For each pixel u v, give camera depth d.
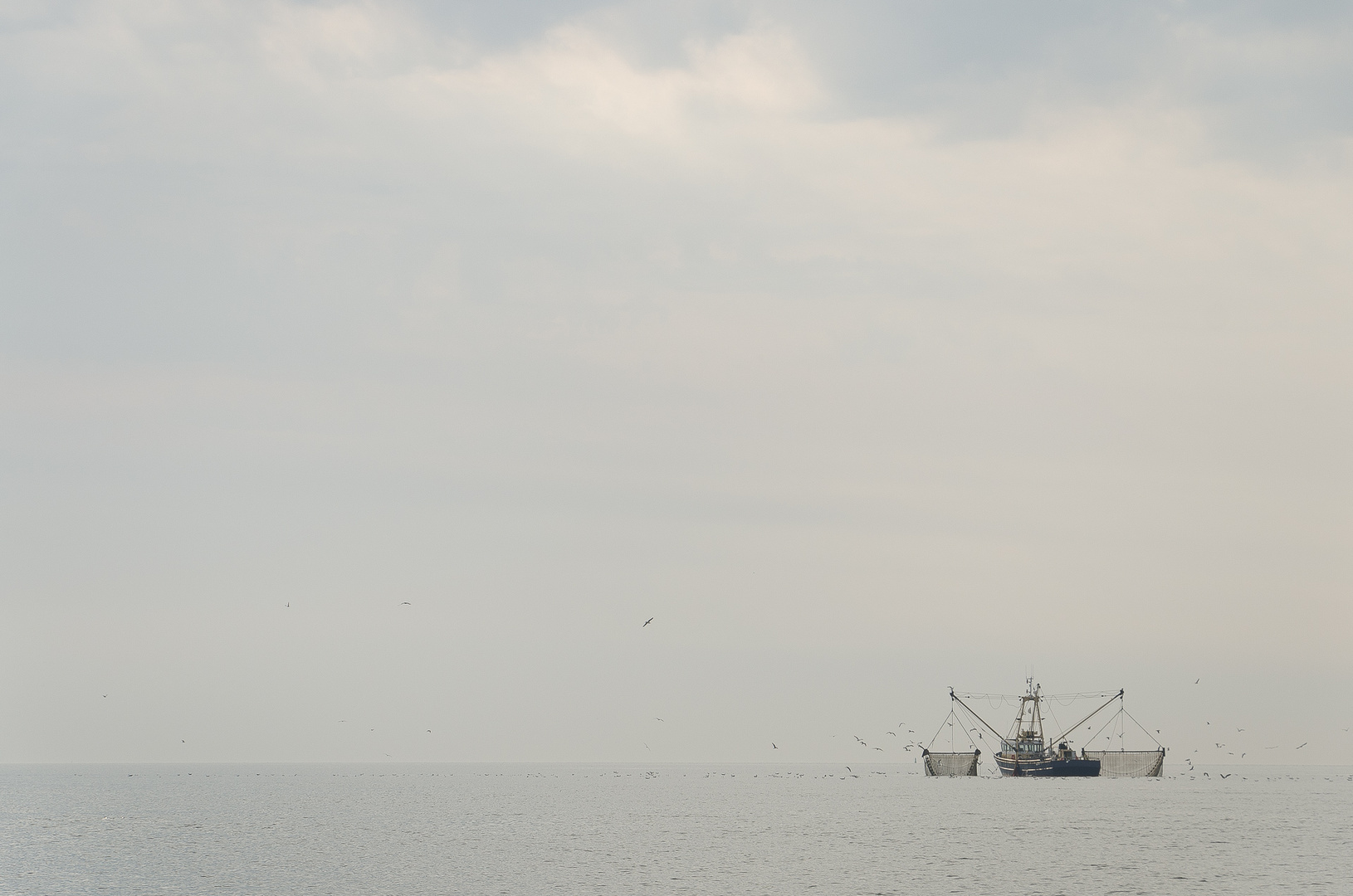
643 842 148.50
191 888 109.19
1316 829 165.12
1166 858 128.75
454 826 176.75
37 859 132.25
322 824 183.00
